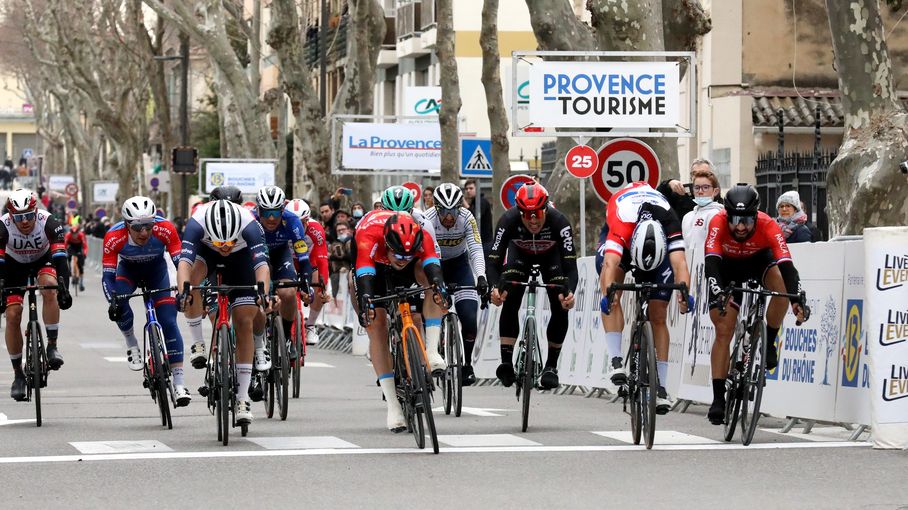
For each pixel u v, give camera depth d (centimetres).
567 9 4500
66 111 15288
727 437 2283
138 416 2797
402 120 6931
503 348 2528
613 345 2305
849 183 3541
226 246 2295
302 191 9294
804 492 1766
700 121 6328
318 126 7125
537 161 8494
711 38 6112
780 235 2200
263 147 8006
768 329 2245
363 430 2508
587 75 3812
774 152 5928
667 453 2142
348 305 5228
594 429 2502
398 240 2180
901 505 1666
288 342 3219
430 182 8919
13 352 2716
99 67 12250
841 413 2348
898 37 6197
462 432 2462
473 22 9100
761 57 6091
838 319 2380
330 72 11700
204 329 5950
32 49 13100
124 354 4788
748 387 2222
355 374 4081
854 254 2347
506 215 2459
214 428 2558
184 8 7831
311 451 2188
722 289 2189
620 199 2286
